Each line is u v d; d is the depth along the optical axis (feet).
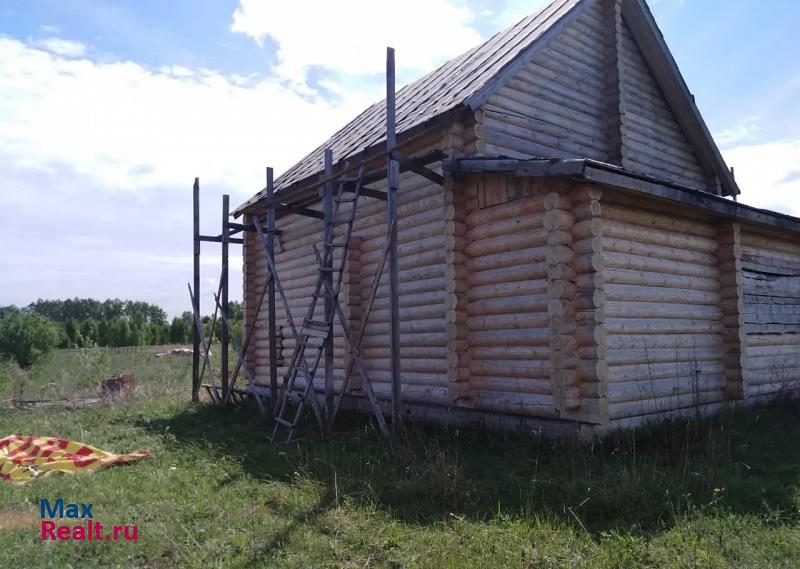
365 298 32.83
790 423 25.96
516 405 24.27
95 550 14.17
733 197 44.19
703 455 20.39
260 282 43.86
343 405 33.60
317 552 13.83
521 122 29.86
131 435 28.66
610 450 21.36
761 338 31.37
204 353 39.70
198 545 14.21
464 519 15.58
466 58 37.55
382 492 17.75
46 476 20.84
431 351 28.17
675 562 12.91
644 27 36.73
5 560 13.37
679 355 26.73
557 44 32.81
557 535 14.38
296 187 36.14
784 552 13.37
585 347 22.35
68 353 103.91
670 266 26.73
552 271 22.84
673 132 40.52
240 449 25.09
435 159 26.86
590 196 22.57
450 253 26.37
